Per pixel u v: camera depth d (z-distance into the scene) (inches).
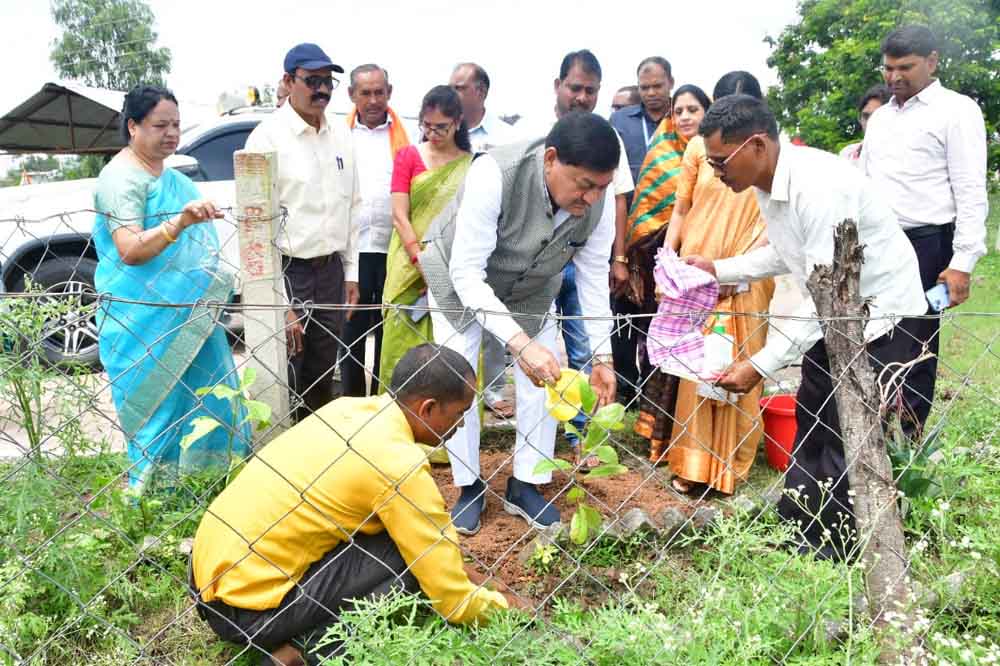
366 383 188.9
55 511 105.0
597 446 92.1
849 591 85.3
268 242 137.4
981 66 619.8
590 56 178.4
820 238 107.9
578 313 164.4
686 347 126.9
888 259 112.8
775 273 128.0
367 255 186.1
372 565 93.5
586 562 112.5
